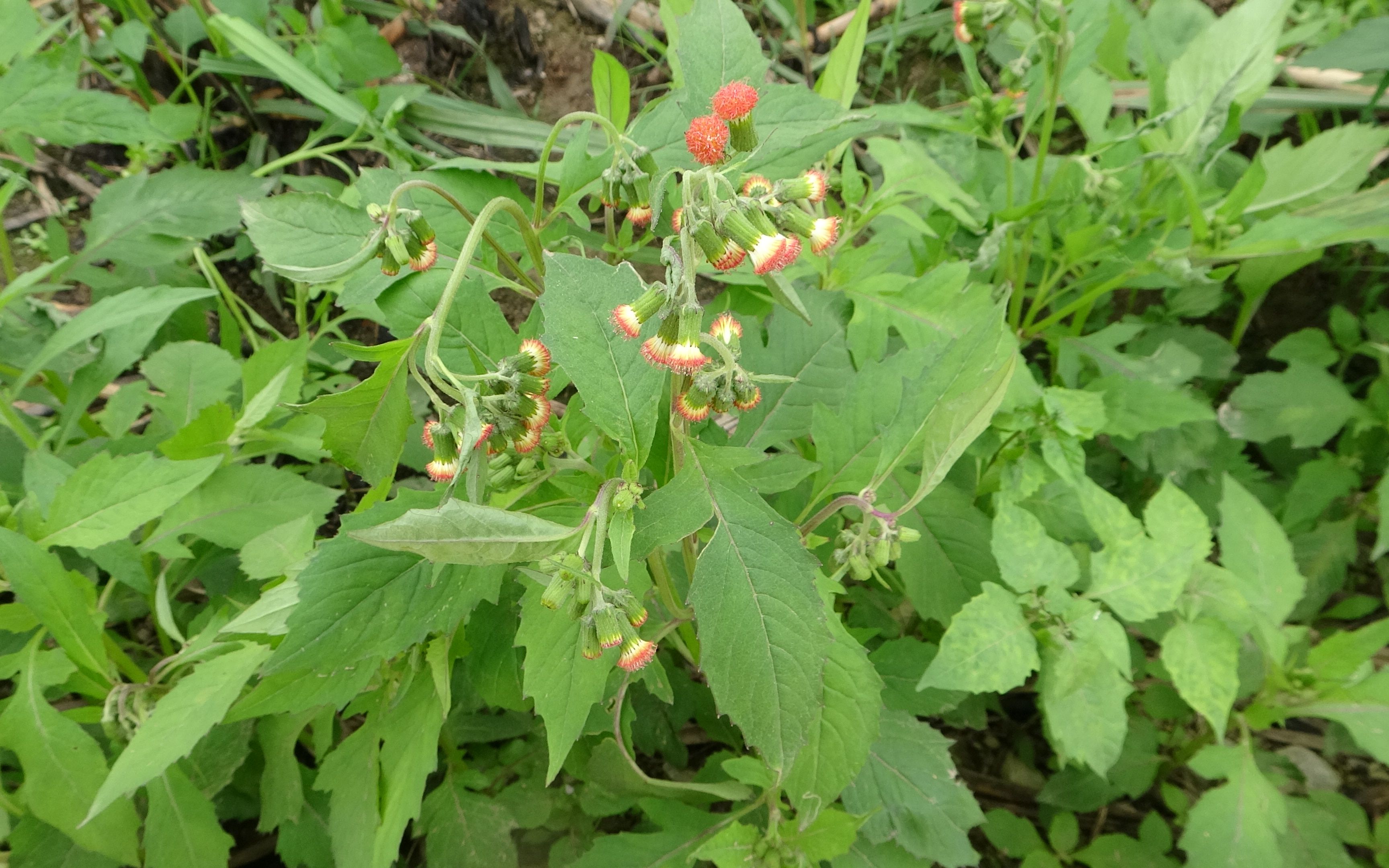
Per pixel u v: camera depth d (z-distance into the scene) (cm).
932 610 33
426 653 27
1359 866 36
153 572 33
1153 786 40
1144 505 44
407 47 52
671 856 28
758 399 20
